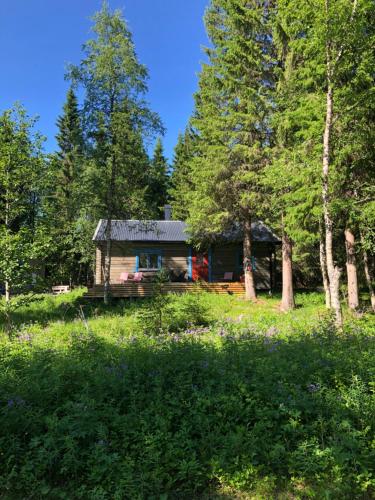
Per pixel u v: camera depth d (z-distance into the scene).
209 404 4.08
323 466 3.48
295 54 13.29
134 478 3.43
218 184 16.03
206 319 11.34
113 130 16.66
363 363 5.07
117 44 16.48
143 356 5.43
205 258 23.91
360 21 8.02
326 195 9.13
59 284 30.25
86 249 27.28
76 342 6.59
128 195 18.19
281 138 13.86
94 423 3.75
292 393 4.33
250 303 17.20
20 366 5.07
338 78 9.10
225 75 15.18
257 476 3.56
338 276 8.78
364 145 10.79
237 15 14.86
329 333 6.78
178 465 3.57
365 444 3.73
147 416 3.97
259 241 23.42
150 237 23.12
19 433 3.80
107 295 17.27
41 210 11.22
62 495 3.36
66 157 34.69
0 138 10.24
